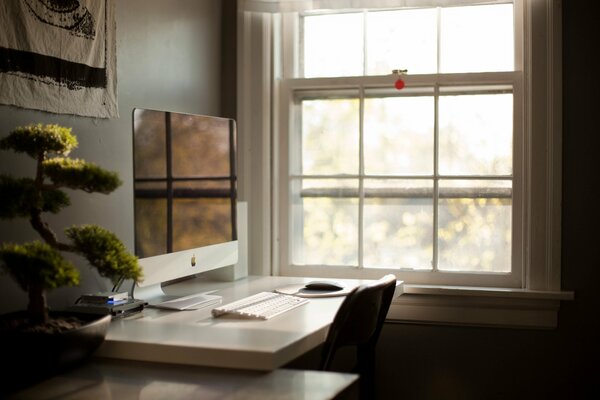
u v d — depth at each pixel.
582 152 2.69
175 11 2.68
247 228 2.84
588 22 2.68
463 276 2.85
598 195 2.68
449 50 2.89
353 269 2.96
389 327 2.89
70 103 2.07
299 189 3.04
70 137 1.73
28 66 1.90
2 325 1.59
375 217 2.95
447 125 2.88
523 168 2.79
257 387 1.50
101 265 1.66
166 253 2.13
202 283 2.62
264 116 2.98
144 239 2.02
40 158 1.70
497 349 2.79
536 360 2.76
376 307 2.02
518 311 2.75
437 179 2.88
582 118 2.69
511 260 2.82
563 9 2.69
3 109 1.84
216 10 3.03
